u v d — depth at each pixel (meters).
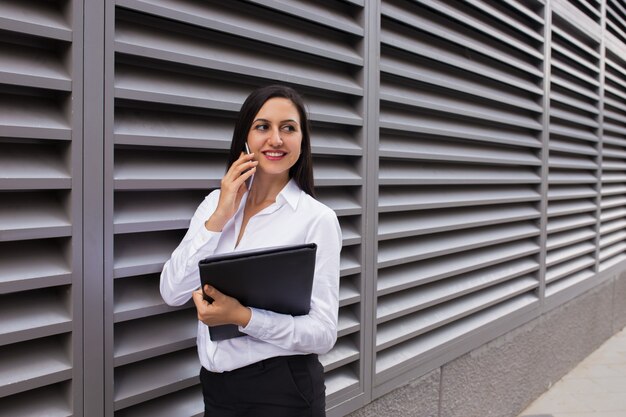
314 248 1.25
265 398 1.35
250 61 1.75
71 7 1.30
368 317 2.27
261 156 1.35
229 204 1.30
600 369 4.52
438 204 2.66
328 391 2.11
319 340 1.32
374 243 2.28
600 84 4.76
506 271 3.35
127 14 1.48
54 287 1.42
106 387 1.44
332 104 2.10
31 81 1.25
